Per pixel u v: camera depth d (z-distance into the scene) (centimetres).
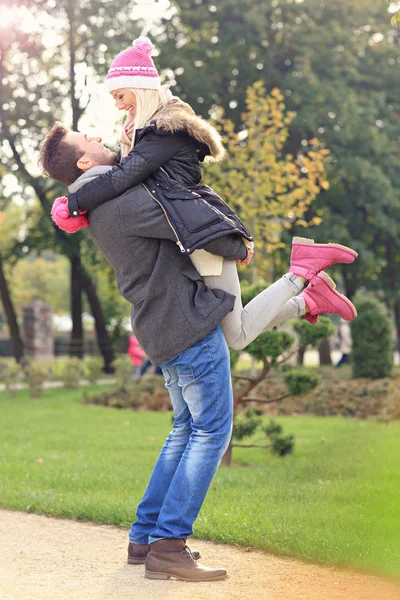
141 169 434
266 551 516
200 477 446
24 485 808
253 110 2144
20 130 2984
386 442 1112
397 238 3272
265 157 2103
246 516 604
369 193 3097
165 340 440
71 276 3397
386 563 464
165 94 462
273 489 759
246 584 438
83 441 1271
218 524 572
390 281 3581
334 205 3241
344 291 3872
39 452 1130
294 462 991
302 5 3036
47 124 3045
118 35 2919
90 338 4828
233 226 432
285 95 2992
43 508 671
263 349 947
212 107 2969
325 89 2911
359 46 3130
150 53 459
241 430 993
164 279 439
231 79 3017
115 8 2897
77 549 527
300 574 460
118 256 448
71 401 2186
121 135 462
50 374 3144
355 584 439
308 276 459
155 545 450
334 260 462
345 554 486
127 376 2319
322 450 1084
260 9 2981
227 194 2067
